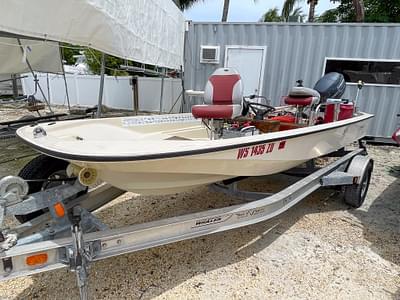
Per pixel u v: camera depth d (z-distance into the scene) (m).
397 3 14.00
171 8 5.79
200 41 6.45
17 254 1.30
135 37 4.16
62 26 2.77
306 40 6.00
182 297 1.76
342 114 3.23
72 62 17.88
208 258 2.14
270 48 6.16
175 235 1.68
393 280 1.96
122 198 3.11
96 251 1.47
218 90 2.59
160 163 1.59
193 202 3.04
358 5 10.48
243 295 1.79
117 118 2.61
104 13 3.24
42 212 1.98
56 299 1.70
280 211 2.09
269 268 2.04
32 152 4.69
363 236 2.49
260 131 2.81
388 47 5.66
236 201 3.07
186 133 3.10
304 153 2.53
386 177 4.08
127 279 1.89
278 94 6.32
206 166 1.81
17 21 2.35
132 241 1.56
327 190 3.45
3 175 3.60
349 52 5.86
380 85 5.87
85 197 1.95
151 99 10.23
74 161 1.44
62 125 2.17
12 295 1.72
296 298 1.78
